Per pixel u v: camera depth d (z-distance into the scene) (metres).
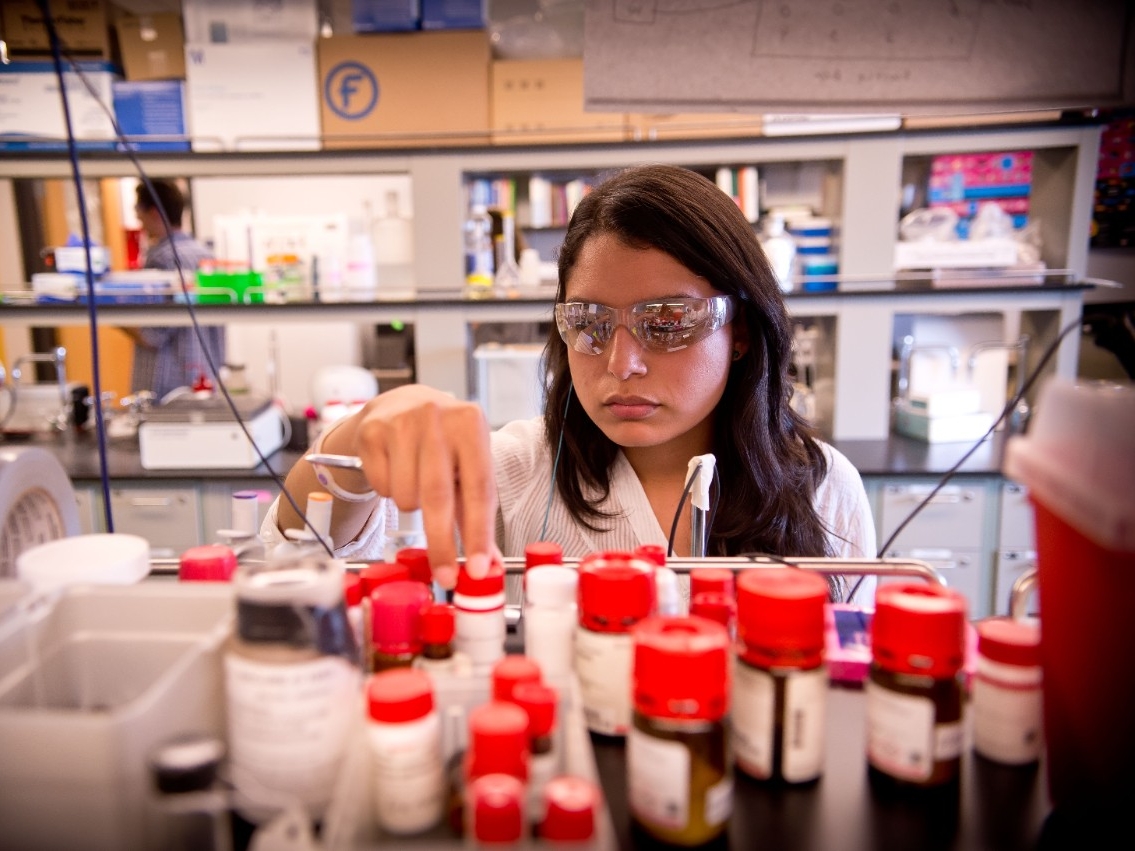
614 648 0.48
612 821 0.43
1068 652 0.42
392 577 0.58
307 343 3.58
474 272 2.66
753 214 2.79
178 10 3.09
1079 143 2.35
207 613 0.47
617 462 1.05
